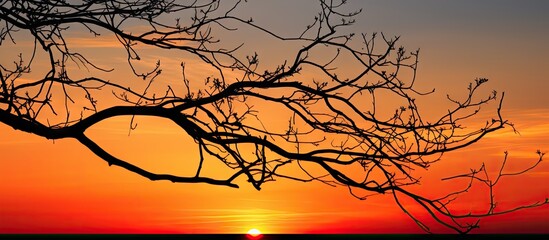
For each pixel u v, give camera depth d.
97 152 6.14
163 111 6.22
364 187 6.27
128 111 6.14
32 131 5.98
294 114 6.53
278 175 6.28
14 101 6.23
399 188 6.24
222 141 6.22
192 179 6.23
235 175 6.27
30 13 6.25
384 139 6.43
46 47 6.47
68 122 6.26
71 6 6.38
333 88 6.50
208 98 6.39
